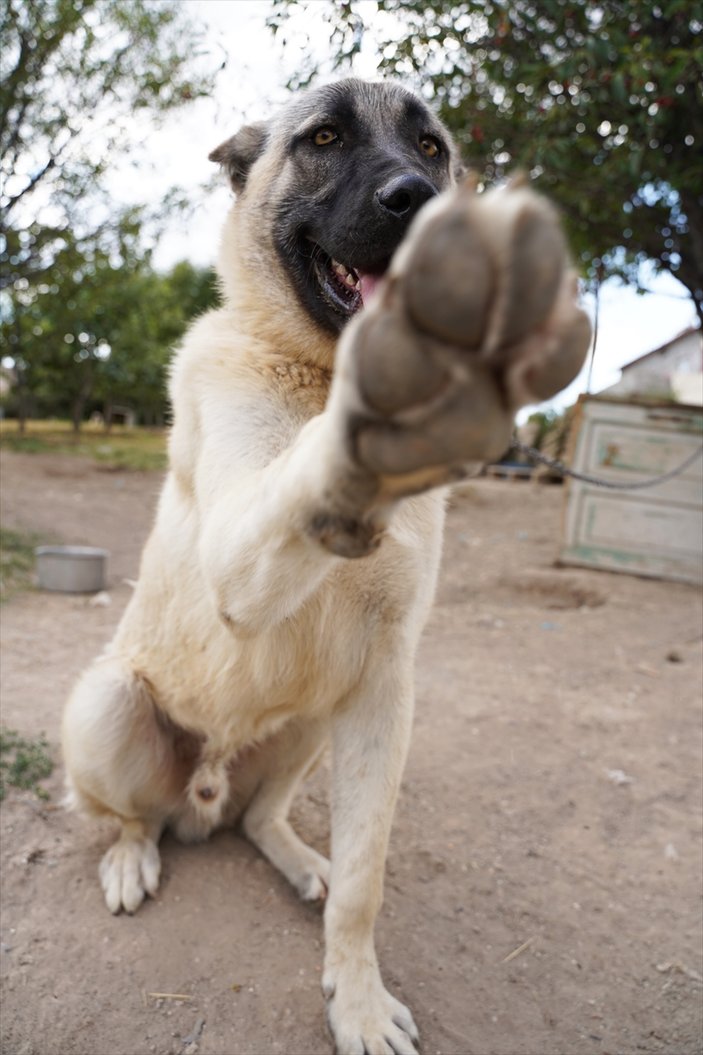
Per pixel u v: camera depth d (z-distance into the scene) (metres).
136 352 10.79
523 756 1.56
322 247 1.00
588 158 3.16
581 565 3.18
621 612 2.62
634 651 2.22
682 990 1.00
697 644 2.28
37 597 2.51
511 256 0.34
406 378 0.38
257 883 1.15
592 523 3.14
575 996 0.99
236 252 1.09
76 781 1.15
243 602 0.72
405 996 0.96
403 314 0.37
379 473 0.45
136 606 1.20
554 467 1.75
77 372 9.83
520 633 2.39
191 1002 0.94
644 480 3.04
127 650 1.20
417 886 1.17
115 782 1.13
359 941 0.93
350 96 1.04
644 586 2.92
